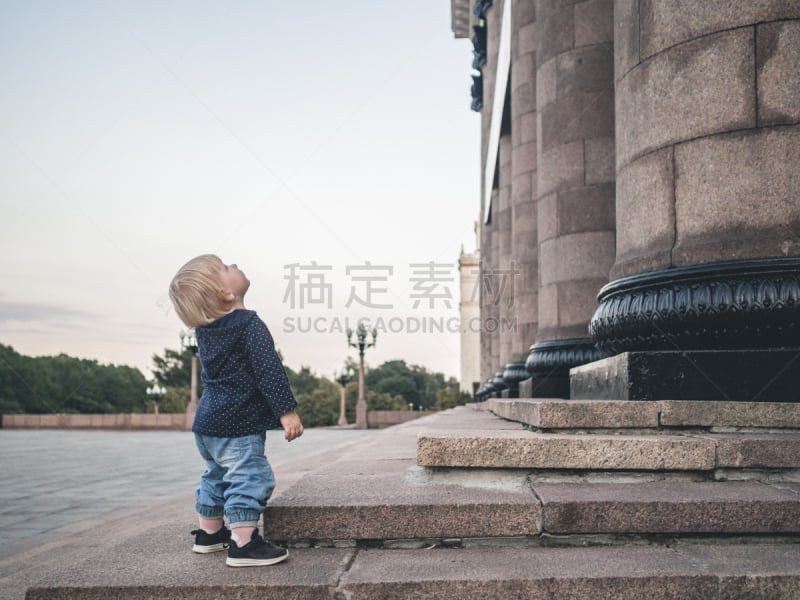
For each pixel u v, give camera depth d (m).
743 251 4.82
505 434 4.05
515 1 16.44
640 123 5.52
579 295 9.88
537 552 3.12
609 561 2.96
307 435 30.44
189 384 93.06
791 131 4.80
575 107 10.16
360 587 2.70
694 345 4.95
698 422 4.32
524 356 14.96
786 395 4.68
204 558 3.09
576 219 9.99
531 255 15.24
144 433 36.78
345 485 3.72
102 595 2.68
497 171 24.33
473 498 3.35
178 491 9.15
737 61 4.96
